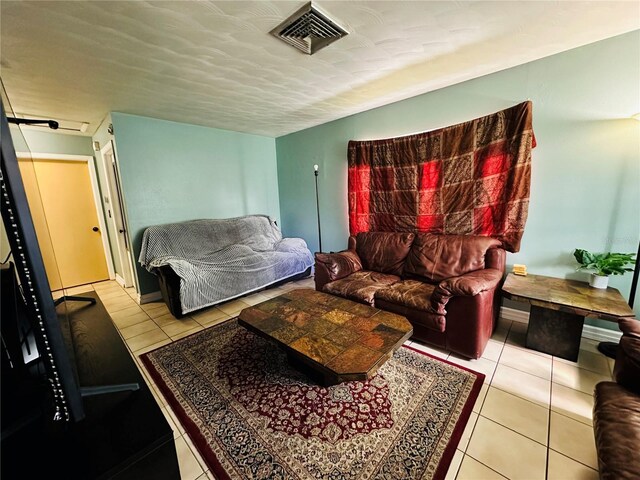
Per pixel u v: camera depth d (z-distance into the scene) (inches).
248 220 157.5
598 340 83.7
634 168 74.5
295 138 166.2
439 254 99.4
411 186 115.2
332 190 151.9
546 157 86.5
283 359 80.3
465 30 67.5
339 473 46.3
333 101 114.9
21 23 57.3
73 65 76.1
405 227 119.6
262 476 46.3
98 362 57.9
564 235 86.4
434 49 76.0
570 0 57.5
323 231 161.8
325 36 67.6
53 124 61.8
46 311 35.8
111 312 118.5
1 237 41.2
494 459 48.2
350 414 58.9
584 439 51.7
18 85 85.7
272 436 54.1
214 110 120.9
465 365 74.9
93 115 118.2
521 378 68.9
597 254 80.9
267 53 74.6
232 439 53.7
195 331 99.4
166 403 64.0
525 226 92.2
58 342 37.4
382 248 117.0
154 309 121.3
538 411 58.5
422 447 50.8
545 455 48.7
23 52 68.1
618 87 74.0
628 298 77.6
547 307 70.9
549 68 82.6
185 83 92.0
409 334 63.6
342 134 140.9
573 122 81.1
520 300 74.6
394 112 118.6
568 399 61.6
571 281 84.3
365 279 104.7
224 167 156.9
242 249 136.7
